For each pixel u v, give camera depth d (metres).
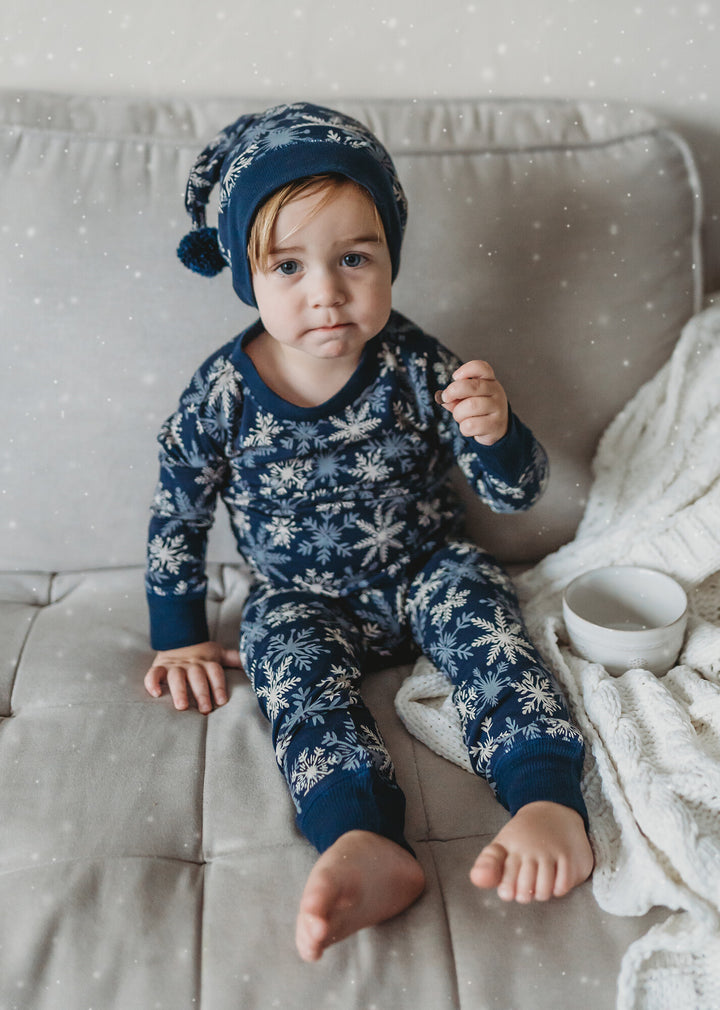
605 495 1.10
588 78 1.20
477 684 0.87
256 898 0.72
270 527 1.03
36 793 0.81
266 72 1.17
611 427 1.12
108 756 0.85
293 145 0.84
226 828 0.78
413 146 1.07
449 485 1.10
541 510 1.14
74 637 1.02
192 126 1.08
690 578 1.00
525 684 0.85
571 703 0.89
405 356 1.00
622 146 1.10
